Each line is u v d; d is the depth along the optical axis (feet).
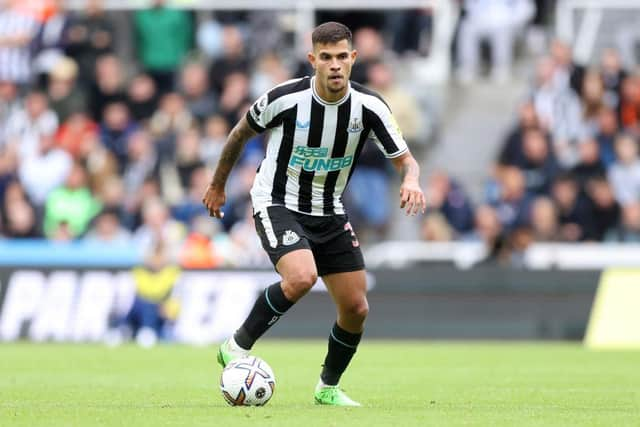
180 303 211.00
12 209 227.40
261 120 84.69
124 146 237.04
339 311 86.63
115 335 212.64
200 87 239.71
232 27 241.55
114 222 223.71
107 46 245.86
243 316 208.03
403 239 233.14
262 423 70.03
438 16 254.27
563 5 253.24
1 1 255.50
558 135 231.50
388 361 155.43
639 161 230.27
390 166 238.48
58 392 101.60
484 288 208.54
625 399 96.89
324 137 84.02
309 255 82.99
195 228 214.90
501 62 250.78
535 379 123.44
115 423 70.49
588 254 214.28
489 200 227.20
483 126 248.52
